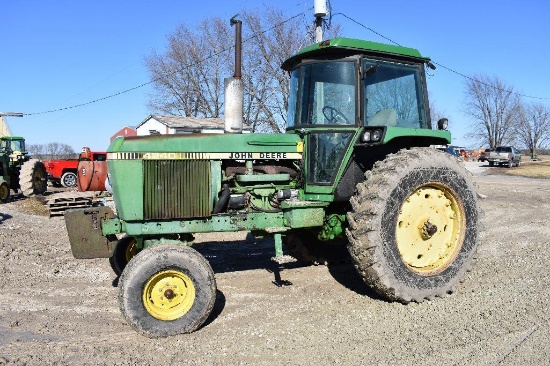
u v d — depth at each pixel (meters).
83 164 6.45
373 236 5.04
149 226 5.09
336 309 5.21
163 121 30.53
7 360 4.07
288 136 5.71
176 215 5.12
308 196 5.72
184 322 4.59
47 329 4.80
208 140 5.31
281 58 30.70
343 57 5.64
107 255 5.50
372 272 5.09
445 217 5.66
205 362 4.04
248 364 3.99
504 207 13.80
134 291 4.48
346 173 5.65
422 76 6.11
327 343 4.36
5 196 16.78
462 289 5.77
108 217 5.49
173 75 38.34
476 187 5.80
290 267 7.03
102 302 5.64
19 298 5.78
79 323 4.97
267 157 5.58
